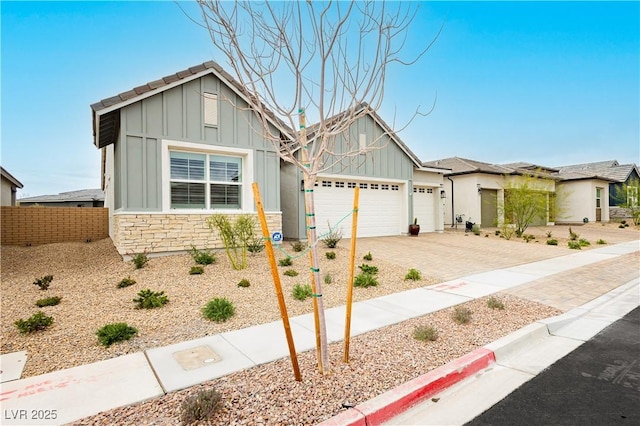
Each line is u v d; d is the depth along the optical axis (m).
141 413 2.85
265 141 11.59
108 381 3.40
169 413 2.84
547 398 3.29
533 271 9.30
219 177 10.96
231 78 10.77
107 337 4.31
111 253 10.95
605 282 8.12
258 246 10.07
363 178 15.13
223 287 7.03
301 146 3.40
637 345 4.63
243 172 11.34
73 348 4.24
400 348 4.21
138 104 9.56
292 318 5.41
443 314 5.62
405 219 16.73
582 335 5.03
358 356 3.95
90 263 9.60
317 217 14.09
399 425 2.89
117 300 6.18
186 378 3.45
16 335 4.63
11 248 12.16
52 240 14.32
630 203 25.00
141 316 5.38
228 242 8.88
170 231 9.93
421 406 3.18
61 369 3.68
